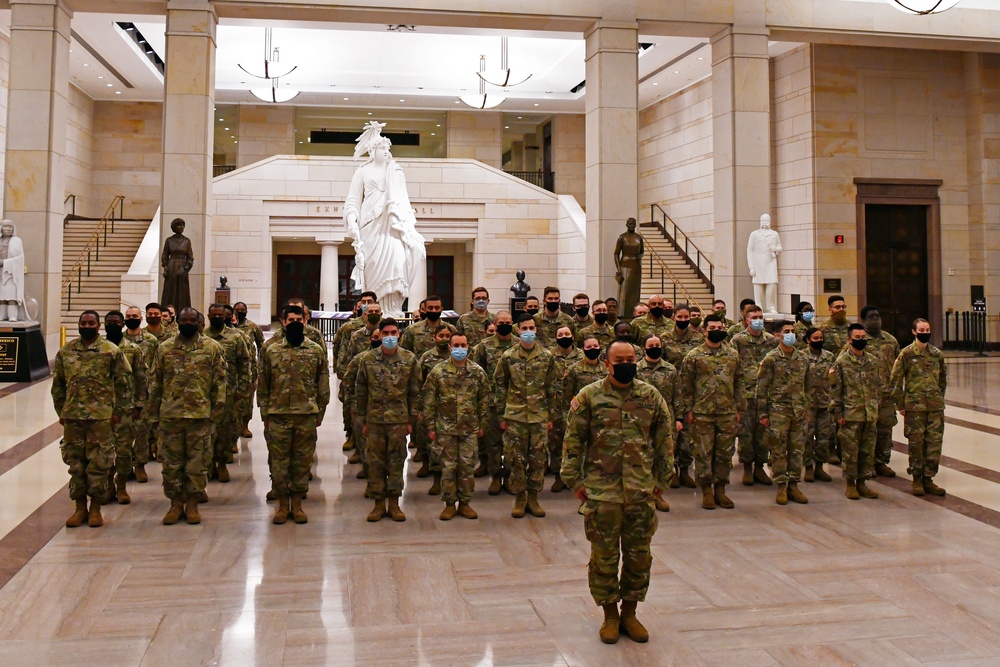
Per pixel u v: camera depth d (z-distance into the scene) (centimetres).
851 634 432
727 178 1703
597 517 418
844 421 723
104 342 620
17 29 1498
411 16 1598
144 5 1552
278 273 3184
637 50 1656
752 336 802
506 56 2592
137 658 398
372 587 498
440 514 671
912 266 2225
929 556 562
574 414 432
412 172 2723
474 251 2811
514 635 430
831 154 2133
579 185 3244
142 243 2275
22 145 1499
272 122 3103
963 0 1797
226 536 601
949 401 1310
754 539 604
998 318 2183
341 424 1114
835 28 1719
